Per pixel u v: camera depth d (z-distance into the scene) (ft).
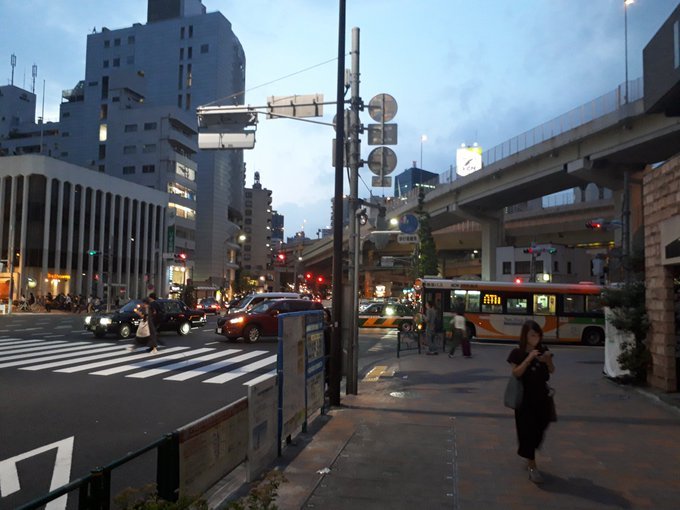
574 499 17.22
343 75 34.91
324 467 20.08
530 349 19.63
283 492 17.42
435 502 16.79
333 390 32.01
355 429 26.18
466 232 263.49
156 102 323.37
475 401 33.99
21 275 176.76
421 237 194.08
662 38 45.34
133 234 224.33
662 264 36.42
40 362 50.34
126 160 269.64
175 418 29.43
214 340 74.23
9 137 352.08
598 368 51.93
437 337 67.67
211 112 40.06
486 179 165.68
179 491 13.25
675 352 36.11
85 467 20.95
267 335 71.41
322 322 29.22
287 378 22.59
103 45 337.31
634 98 111.04
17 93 382.01
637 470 20.27
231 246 339.36
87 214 200.13
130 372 45.32
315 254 342.03
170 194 258.98
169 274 245.24
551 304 82.58
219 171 314.55
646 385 38.75
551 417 19.38
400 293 415.44
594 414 30.45
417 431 25.88
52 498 8.92
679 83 42.75
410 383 41.55
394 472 19.63
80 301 165.89
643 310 39.40
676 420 28.96
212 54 318.04
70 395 35.27
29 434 25.59
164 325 77.56
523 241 245.86
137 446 23.95
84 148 287.48
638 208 126.00
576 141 126.52
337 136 34.71
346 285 37.04
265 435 19.90
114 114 276.82
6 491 18.43
